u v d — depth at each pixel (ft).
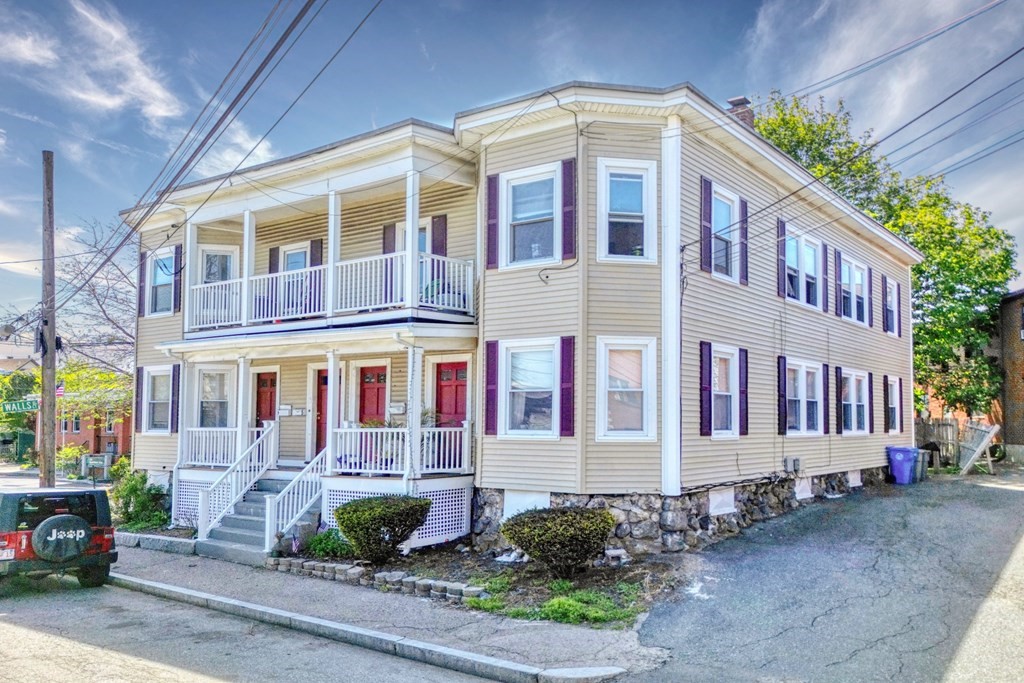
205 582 37.32
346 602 33.09
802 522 44.80
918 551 37.19
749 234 47.88
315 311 49.32
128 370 92.53
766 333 49.16
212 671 24.21
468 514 44.06
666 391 39.52
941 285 88.58
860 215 61.93
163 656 25.82
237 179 51.80
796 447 52.01
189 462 54.19
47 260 52.95
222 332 52.75
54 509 36.22
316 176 49.70
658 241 40.52
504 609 31.22
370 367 55.26
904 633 26.61
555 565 34.01
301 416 58.18
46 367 52.34
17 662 24.56
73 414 104.47
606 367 39.70
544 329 40.73
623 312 39.91
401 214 53.06
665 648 25.98
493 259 42.93
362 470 44.45
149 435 60.70
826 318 58.59
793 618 28.53
